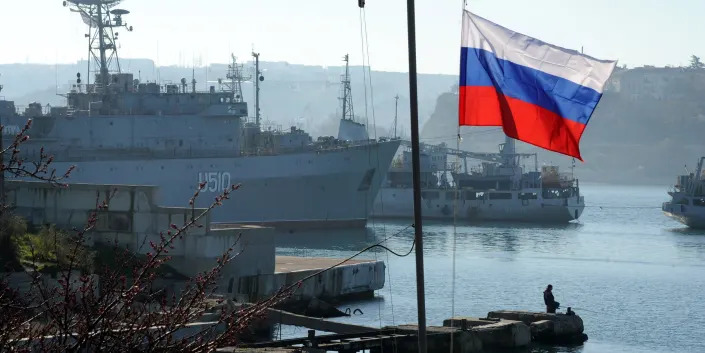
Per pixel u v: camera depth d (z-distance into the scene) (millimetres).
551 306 57188
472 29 22781
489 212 170125
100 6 123062
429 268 94250
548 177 177875
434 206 171375
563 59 22203
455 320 51500
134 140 116250
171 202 117000
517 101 22312
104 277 15977
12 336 16359
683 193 165750
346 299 68562
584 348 54312
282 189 124312
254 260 59531
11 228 44250
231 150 120938
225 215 120125
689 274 95312
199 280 16438
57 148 112375
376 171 133125
